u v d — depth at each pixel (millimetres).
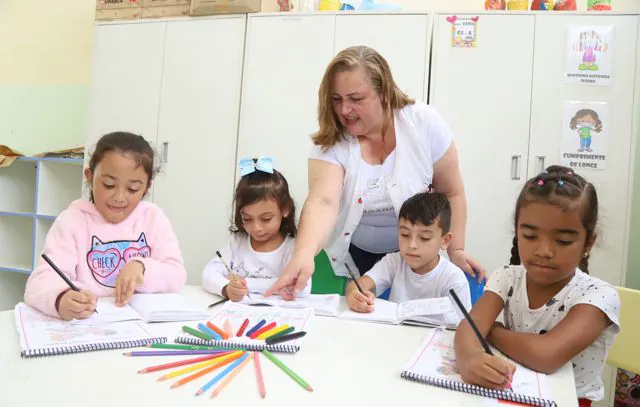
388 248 1530
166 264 1151
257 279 1278
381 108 1291
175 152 2600
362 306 1023
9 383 606
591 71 2195
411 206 1278
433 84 2301
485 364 651
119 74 2686
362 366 711
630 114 2174
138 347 755
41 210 2732
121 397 578
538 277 816
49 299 875
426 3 2658
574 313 792
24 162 3014
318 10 2500
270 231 1460
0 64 3254
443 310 966
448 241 1358
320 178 1352
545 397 617
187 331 819
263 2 2775
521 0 2283
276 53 2451
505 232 2256
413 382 662
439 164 1422
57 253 1070
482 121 2273
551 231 789
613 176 2182
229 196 2527
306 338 830
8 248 2941
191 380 632
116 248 1157
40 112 3182
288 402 580
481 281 1467
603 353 841
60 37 3143
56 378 625
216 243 2547
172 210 2600
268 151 2471
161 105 2621
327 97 1275
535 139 2236
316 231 1229
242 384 629
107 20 2709
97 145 1153
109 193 1124
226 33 2523
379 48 2336
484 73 2268
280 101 2453
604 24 2188
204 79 2559
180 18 2584
